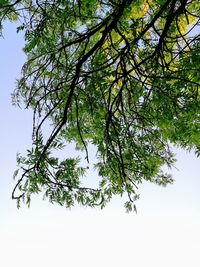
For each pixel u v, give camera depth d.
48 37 8.66
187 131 8.70
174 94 7.98
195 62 7.31
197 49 7.35
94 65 7.97
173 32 8.62
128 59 7.54
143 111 8.63
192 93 7.93
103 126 9.36
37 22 8.20
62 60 9.52
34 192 7.44
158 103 8.01
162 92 7.80
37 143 7.36
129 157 9.27
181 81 7.56
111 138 8.46
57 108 9.34
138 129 9.12
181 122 8.66
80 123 9.69
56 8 8.12
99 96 8.63
